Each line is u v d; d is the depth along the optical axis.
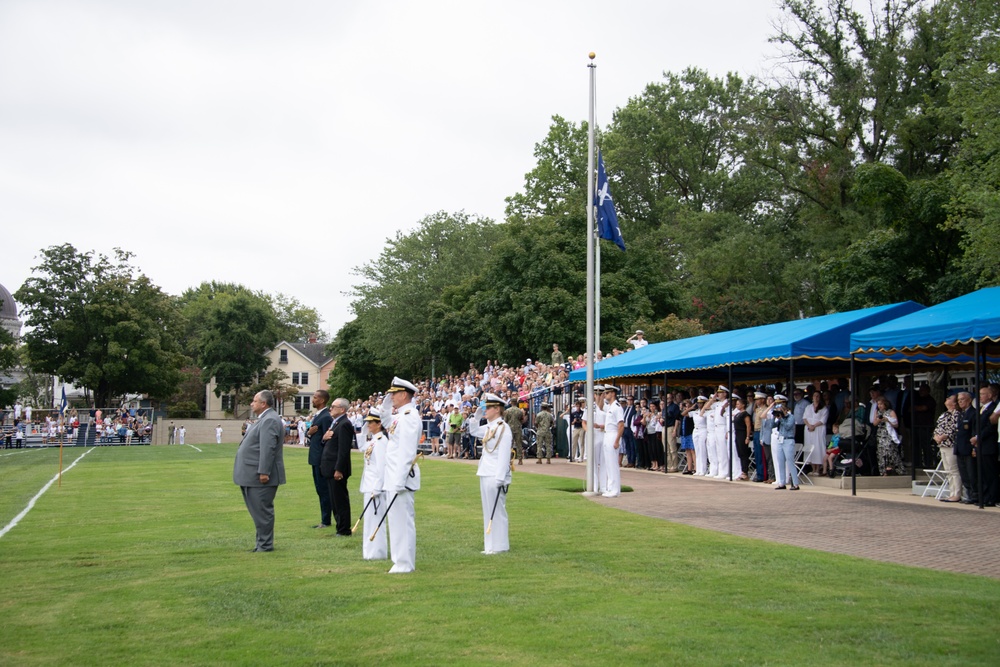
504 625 7.73
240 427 80.69
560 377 34.41
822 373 26.75
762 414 21.58
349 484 21.92
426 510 16.36
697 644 7.09
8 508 17.41
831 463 20.73
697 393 32.69
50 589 9.41
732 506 16.66
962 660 6.63
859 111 47.53
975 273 28.50
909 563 10.68
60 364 78.62
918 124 42.97
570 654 6.86
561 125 69.75
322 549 12.05
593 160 20.34
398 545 10.29
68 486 22.95
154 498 19.30
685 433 25.47
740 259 50.88
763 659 6.69
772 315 49.94
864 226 43.84
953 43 27.77
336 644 7.19
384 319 66.44
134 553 11.69
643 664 6.61
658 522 14.36
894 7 47.00
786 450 19.95
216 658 6.85
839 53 48.47
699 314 52.88
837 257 41.28
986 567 10.39
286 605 8.58
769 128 50.50
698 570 10.15
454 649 7.02
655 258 56.72
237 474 11.85
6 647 7.19
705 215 56.81
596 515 15.32
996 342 19.12
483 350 59.19
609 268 54.91
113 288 77.75
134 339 79.25
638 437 27.86
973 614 7.97
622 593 8.98
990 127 25.22
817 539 12.57
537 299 51.03
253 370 99.12
